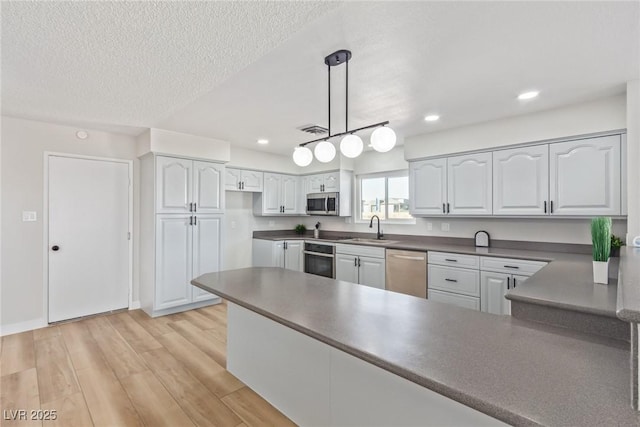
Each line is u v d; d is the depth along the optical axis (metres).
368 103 2.83
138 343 2.98
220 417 1.93
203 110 3.03
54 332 3.21
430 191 3.87
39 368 2.48
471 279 3.22
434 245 3.92
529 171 3.12
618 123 2.62
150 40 1.64
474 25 1.66
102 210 3.75
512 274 2.96
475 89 2.51
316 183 5.45
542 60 2.04
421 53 1.96
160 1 1.31
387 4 1.49
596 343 1.15
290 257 5.11
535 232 3.40
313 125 3.52
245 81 2.38
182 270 3.90
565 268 2.27
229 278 2.26
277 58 2.02
